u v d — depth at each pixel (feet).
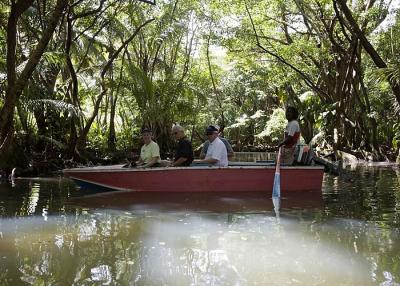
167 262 11.89
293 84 69.97
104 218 17.81
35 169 35.88
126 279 10.55
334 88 60.03
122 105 67.56
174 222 17.07
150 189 25.30
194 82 74.95
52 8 40.73
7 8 37.50
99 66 56.80
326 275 10.94
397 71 31.14
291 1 55.98
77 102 42.04
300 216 18.37
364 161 54.29
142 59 63.16
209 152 25.88
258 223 16.92
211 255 12.60
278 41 59.11
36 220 17.35
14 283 10.21
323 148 59.98
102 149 53.21
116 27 50.31
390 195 24.62
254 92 94.48
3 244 13.61
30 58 21.76
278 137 85.76
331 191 26.30
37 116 42.86
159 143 61.31
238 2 54.90
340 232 15.37
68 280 10.44
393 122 59.06
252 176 25.62
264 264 11.81
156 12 59.93
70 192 25.27
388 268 11.46
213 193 24.98
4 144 24.45
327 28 52.01
